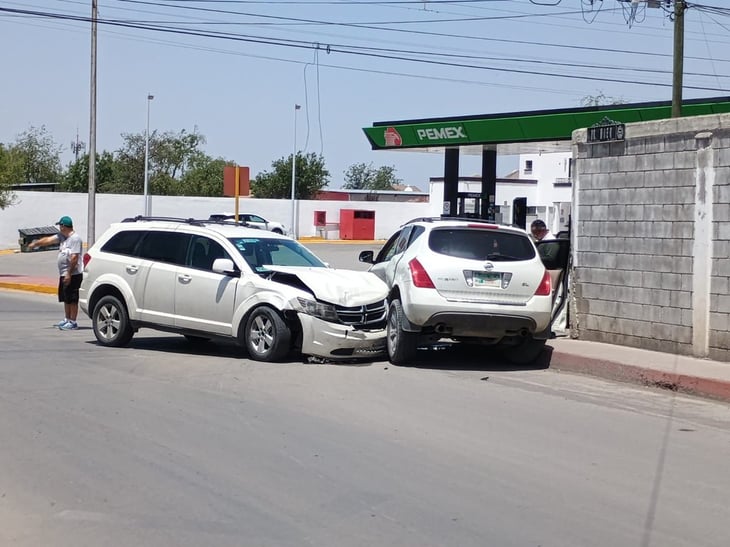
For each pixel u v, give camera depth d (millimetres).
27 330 15023
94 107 28781
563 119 26297
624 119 24703
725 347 11172
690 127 11500
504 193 54625
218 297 11867
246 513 5844
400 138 31438
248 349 11703
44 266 33562
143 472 6699
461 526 5656
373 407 9023
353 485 6457
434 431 8086
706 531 5676
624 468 7082
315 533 5496
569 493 6395
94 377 10352
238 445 7480
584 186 13078
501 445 7664
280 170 72500
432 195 55844
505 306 11078
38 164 78562
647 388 10625
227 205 53219
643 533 5609
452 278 11039
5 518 5715
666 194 11867
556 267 13852
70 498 6105
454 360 12398
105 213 49062
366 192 74125
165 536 5426
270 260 12297
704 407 9602
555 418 8789
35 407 8734
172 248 12500
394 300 11672
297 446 7480
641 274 12250
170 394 9469
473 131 28844
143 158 73062
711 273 11312
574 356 11633
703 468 7148
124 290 12648
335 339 11414
